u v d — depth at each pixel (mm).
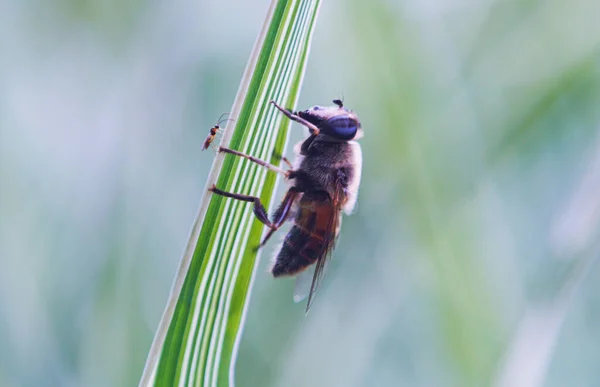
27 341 206
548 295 190
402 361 208
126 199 209
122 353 205
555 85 206
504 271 199
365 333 205
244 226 182
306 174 202
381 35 199
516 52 206
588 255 189
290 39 182
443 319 196
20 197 209
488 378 193
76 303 208
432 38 200
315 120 203
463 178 199
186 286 180
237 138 182
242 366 207
